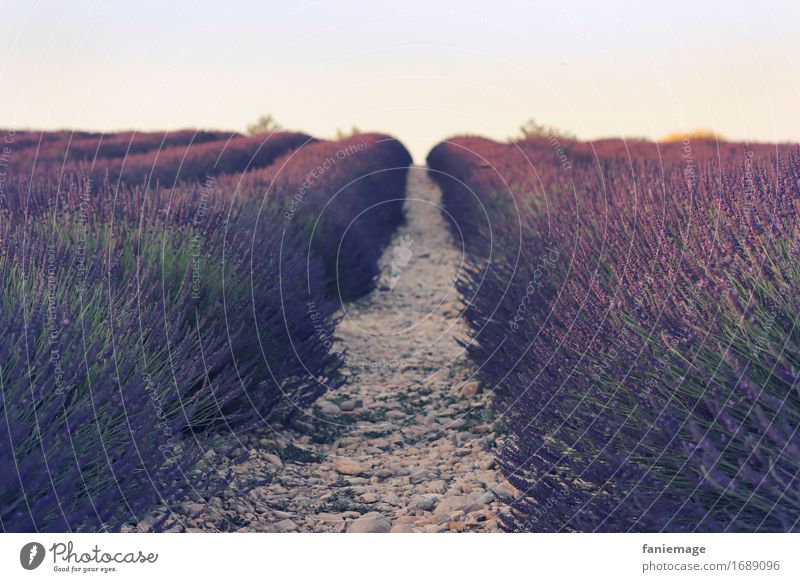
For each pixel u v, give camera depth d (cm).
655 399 227
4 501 192
